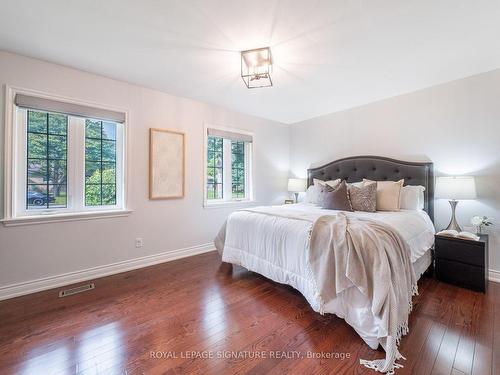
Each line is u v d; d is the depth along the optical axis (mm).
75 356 1476
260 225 2438
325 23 1786
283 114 4203
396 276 1591
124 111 2850
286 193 4820
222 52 2193
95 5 1601
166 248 3227
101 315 1916
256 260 2438
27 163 2375
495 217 2580
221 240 3057
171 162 3238
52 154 2506
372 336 1507
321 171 4148
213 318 1874
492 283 2504
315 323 1807
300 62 2379
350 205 2926
